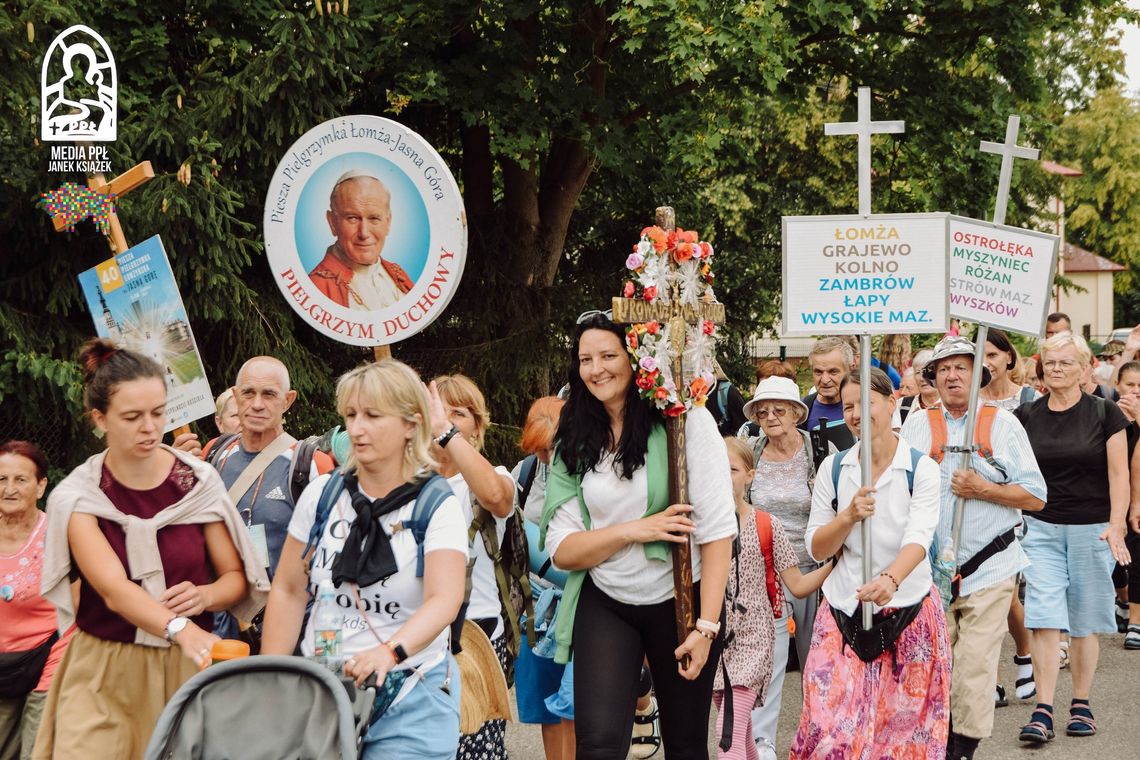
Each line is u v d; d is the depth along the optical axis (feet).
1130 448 28.48
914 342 73.87
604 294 56.08
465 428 17.26
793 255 18.42
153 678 13.21
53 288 33.24
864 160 18.33
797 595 18.67
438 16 47.65
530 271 52.49
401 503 11.76
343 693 10.62
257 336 37.68
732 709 16.61
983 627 19.99
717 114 50.78
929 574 17.79
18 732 17.24
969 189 57.16
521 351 49.37
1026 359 36.29
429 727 11.68
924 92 56.24
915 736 17.40
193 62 41.57
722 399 30.27
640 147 51.88
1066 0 55.62
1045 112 60.90
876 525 17.62
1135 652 30.17
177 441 18.37
